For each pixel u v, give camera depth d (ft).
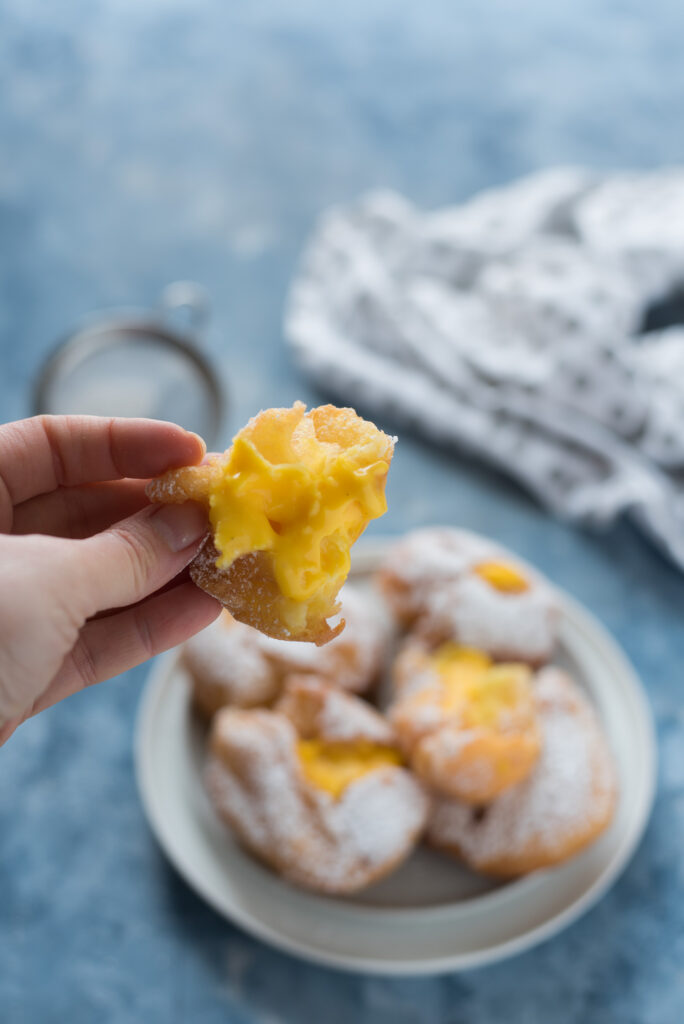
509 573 1.81
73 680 1.38
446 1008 1.70
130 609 1.39
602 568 2.04
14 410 2.17
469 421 2.10
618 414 2.07
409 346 2.17
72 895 1.77
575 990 1.71
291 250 2.38
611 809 1.67
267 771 1.66
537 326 2.12
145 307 2.29
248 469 1.19
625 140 2.54
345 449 1.23
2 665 1.18
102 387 2.09
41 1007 1.70
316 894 1.66
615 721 1.80
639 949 1.73
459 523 2.08
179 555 1.23
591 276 2.17
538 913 1.65
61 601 1.17
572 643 1.84
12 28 2.69
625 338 2.15
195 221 2.40
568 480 2.07
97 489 1.47
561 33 2.72
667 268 2.18
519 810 1.65
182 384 2.10
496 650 1.77
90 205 2.41
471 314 2.18
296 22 2.73
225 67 2.64
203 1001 1.70
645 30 2.73
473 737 1.62
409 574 1.82
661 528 2.01
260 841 1.65
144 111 2.56
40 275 2.32
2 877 1.78
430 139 2.54
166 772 1.76
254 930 1.63
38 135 2.51
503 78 2.64
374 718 1.73
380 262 2.27
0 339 2.24
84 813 1.82
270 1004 1.70
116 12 2.74
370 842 1.62
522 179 2.48
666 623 1.99
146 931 1.74
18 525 1.46
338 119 2.56
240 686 1.73
